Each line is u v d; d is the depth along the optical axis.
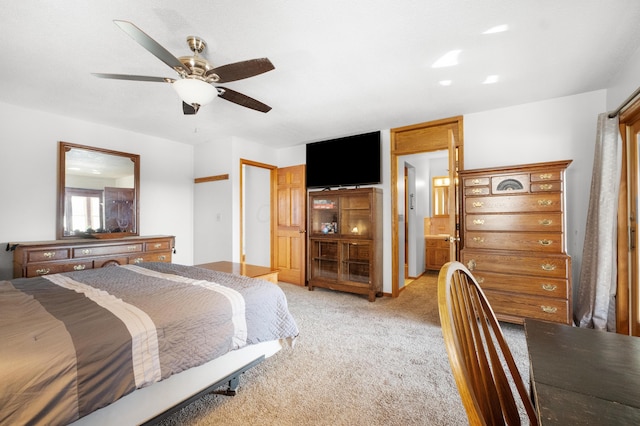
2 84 2.61
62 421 1.00
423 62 2.25
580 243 2.87
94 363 1.11
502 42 2.00
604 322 2.42
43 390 0.98
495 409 0.78
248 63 1.72
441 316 0.61
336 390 1.85
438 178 6.29
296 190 4.90
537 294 2.60
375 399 1.76
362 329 2.86
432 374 2.04
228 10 1.67
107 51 2.09
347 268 4.35
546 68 2.36
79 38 1.93
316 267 4.63
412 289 4.51
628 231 2.38
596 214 2.49
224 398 1.76
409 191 5.16
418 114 3.44
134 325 1.28
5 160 3.07
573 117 2.90
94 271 2.31
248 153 4.68
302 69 2.35
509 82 2.61
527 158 3.11
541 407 0.57
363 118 3.58
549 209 2.60
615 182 2.36
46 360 1.01
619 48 2.08
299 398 1.77
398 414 1.62
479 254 2.85
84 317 1.31
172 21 1.76
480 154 3.35
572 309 2.68
